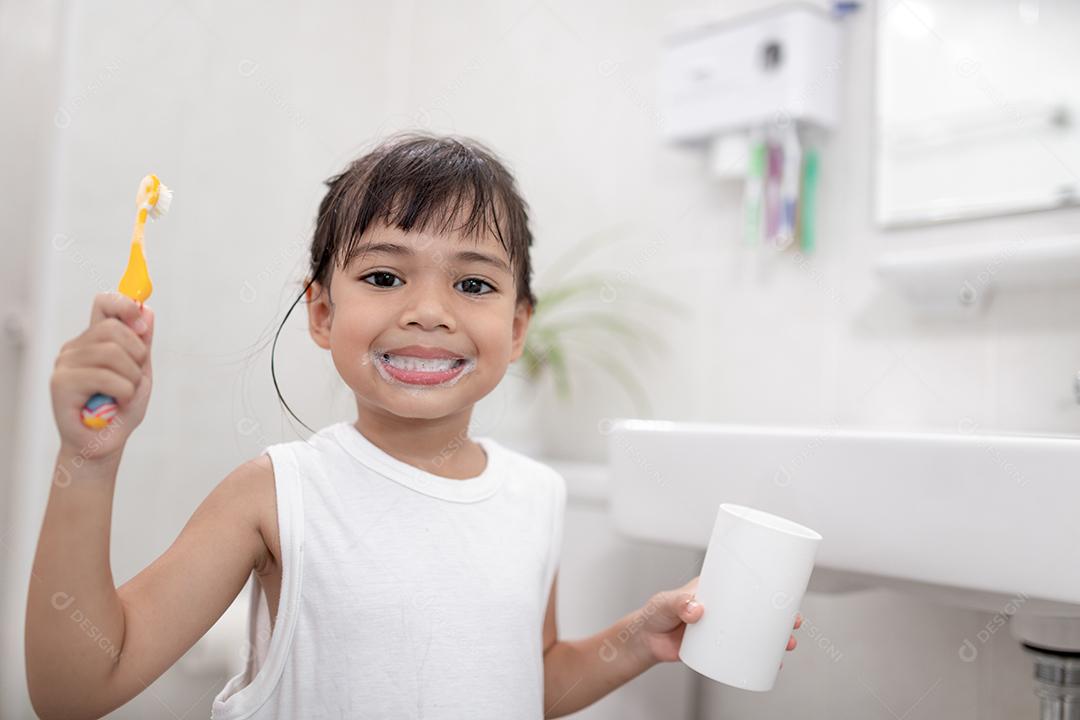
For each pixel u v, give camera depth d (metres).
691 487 0.91
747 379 1.37
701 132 1.37
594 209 1.62
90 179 1.45
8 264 1.44
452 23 1.91
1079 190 1.06
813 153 1.30
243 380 1.42
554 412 1.65
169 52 1.56
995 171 1.13
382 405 0.68
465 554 0.69
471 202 0.71
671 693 1.29
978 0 1.16
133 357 0.54
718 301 1.42
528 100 1.75
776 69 1.27
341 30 1.84
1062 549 0.67
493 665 0.67
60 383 0.52
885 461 0.77
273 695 0.65
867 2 1.28
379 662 0.64
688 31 1.39
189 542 0.63
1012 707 1.07
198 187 1.59
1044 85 1.10
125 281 0.56
